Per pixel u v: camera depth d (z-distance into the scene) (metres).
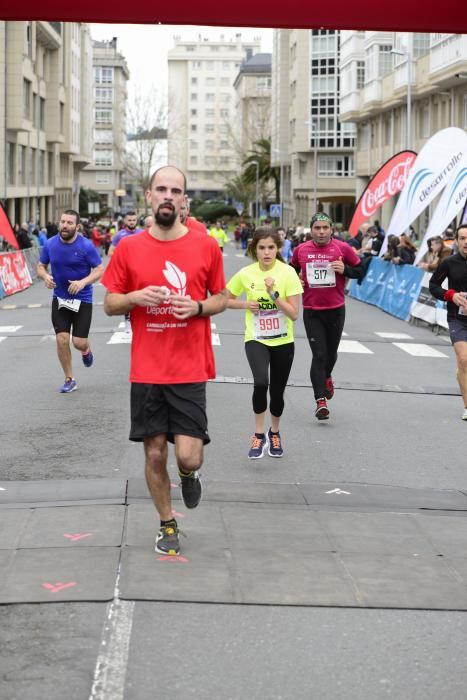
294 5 8.41
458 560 6.15
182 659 4.67
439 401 12.12
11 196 59.53
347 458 9.02
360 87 60.66
